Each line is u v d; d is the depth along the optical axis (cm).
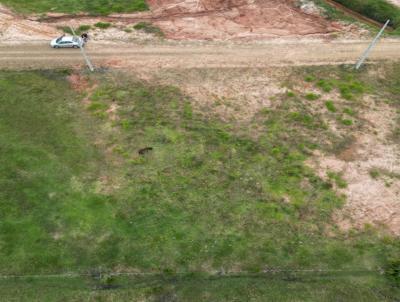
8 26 4169
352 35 4069
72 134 3162
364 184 2825
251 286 2322
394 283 2319
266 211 2669
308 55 3834
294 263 2420
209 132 3166
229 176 2875
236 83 3569
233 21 4306
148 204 2716
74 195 2773
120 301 2264
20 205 2720
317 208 2688
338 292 2284
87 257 2467
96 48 3931
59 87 3553
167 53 3872
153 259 2452
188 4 4550
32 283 2356
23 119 3278
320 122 3241
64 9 4453
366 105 3369
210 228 2586
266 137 3131
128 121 3247
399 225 2597
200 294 2291
